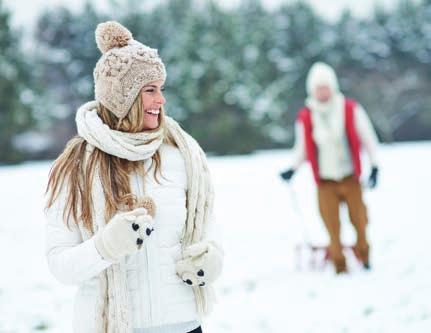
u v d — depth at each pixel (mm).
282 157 36875
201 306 2938
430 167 23922
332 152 8195
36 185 23047
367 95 55844
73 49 50656
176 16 51031
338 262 8008
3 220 14453
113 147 2820
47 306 6926
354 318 5930
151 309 2801
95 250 2643
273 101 47969
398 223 12133
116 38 3006
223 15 48688
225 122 45656
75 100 50188
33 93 46094
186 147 3059
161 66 3014
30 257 10047
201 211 3010
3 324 6207
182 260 2881
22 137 45844
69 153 2908
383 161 27562
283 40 53094
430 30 56125
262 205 16344
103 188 2824
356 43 55656
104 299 2781
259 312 6359
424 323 5582
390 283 7262
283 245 10703
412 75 56250
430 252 8992
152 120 2977
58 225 2840
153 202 2812
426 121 55844
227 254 9969
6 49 46031
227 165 31078
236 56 48438
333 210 8141
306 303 6625
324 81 8219
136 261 2822
